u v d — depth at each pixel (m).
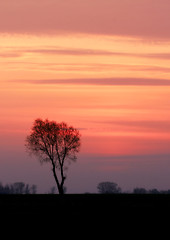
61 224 134.62
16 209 159.75
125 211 157.00
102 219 142.38
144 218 143.88
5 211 155.12
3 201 181.75
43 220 140.00
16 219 141.12
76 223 136.25
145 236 120.88
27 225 132.88
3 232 124.31
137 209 160.88
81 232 125.19
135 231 126.38
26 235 121.38
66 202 179.25
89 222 137.75
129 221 139.38
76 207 165.75
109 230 127.50
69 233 123.94
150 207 165.38
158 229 128.62
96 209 161.00
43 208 162.50
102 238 118.94
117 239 118.00
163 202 178.62
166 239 117.94
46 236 120.62
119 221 139.38
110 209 161.12
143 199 188.75
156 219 142.25
